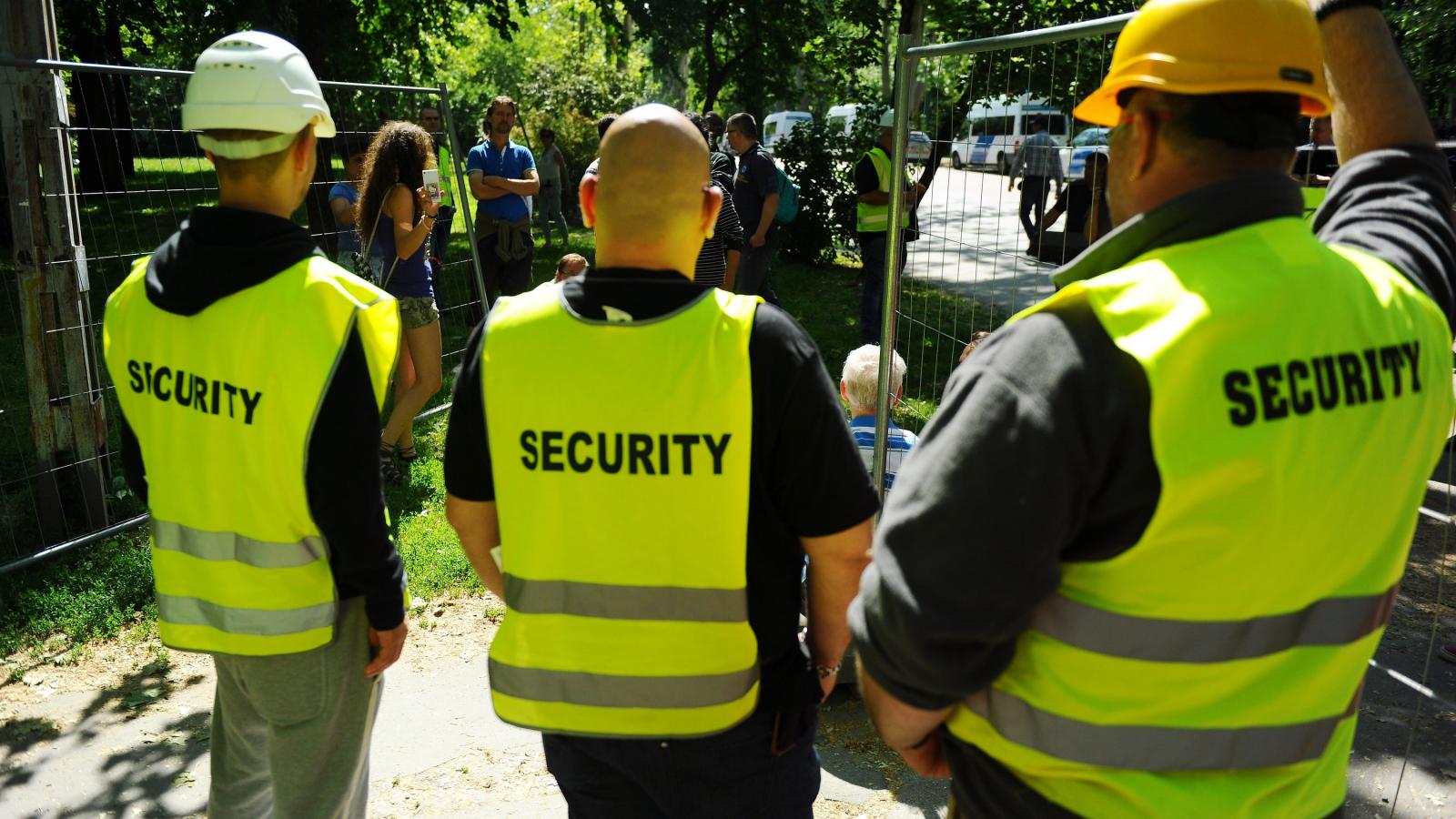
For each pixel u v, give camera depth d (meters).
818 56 19.80
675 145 1.58
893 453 3.44
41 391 4.67
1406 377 1.19
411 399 5.55
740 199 8.17
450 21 16.81
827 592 1.68
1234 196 1.17
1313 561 1.15
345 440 1.88
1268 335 1.11
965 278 4.17
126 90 5.52
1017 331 1.17
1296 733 1.21
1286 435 1.09
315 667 2.03
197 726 3.46
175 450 1.98
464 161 8.19
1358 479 1.15
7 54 4.38
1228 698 1.18
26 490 5.44
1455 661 3.70
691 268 1.66
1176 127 1.19
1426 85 6.11
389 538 2.00
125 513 5.08
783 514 1.62
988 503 1.11
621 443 1.57
